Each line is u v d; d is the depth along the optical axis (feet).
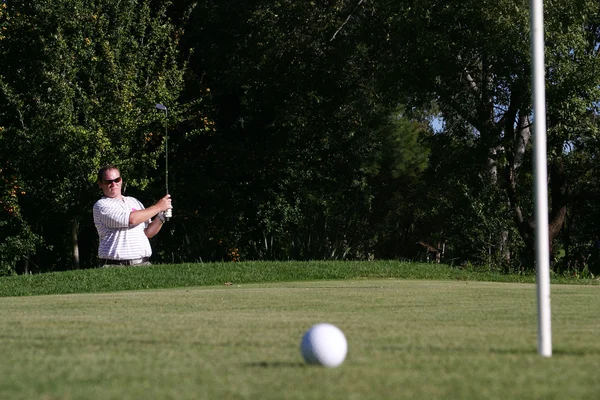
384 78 119.96
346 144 151.94
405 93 120.78
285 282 67.05
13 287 67.77
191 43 144.46
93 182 114.42
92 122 112.06
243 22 141.28
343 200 153.99
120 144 116.26
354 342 20.70
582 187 140.87
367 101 138.31
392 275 79.56
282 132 146.51
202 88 139.95
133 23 119.75
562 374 15.55
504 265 100.27
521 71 105.40
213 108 140.77
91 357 18.72
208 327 25.07
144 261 72.90
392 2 118.73
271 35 131.64
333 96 141.69
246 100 142.31
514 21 101.50
